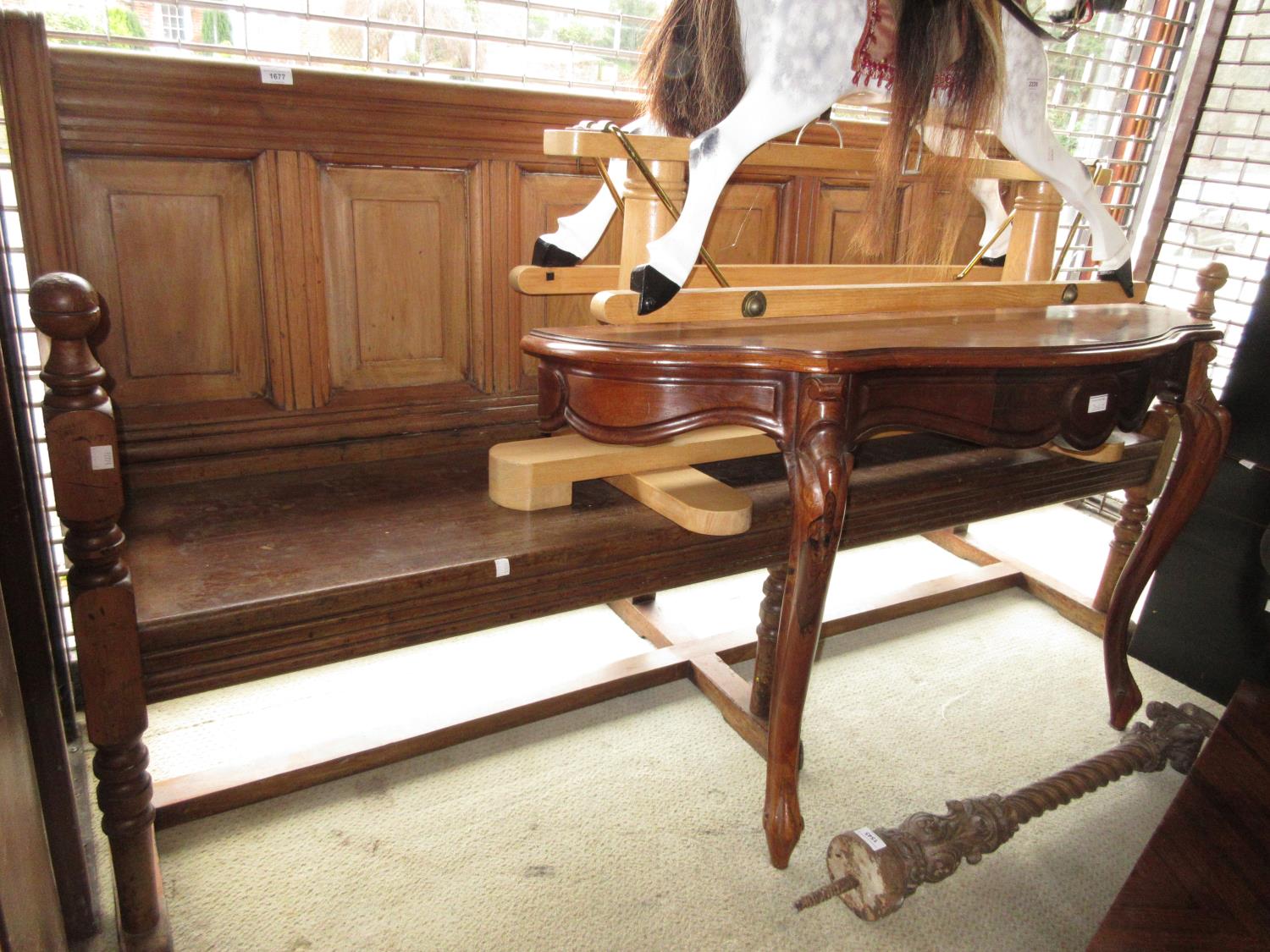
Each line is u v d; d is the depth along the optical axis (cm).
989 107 117
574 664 162
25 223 100
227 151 110
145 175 107
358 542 100
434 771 133
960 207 128
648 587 109
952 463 136
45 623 87
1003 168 131
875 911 103
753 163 110
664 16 114
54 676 89
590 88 158
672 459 117
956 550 210
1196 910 85
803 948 105
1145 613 172
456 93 121
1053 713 154
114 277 108
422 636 96
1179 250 214
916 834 105
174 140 107
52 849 94
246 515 107
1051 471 141
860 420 94
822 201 158
